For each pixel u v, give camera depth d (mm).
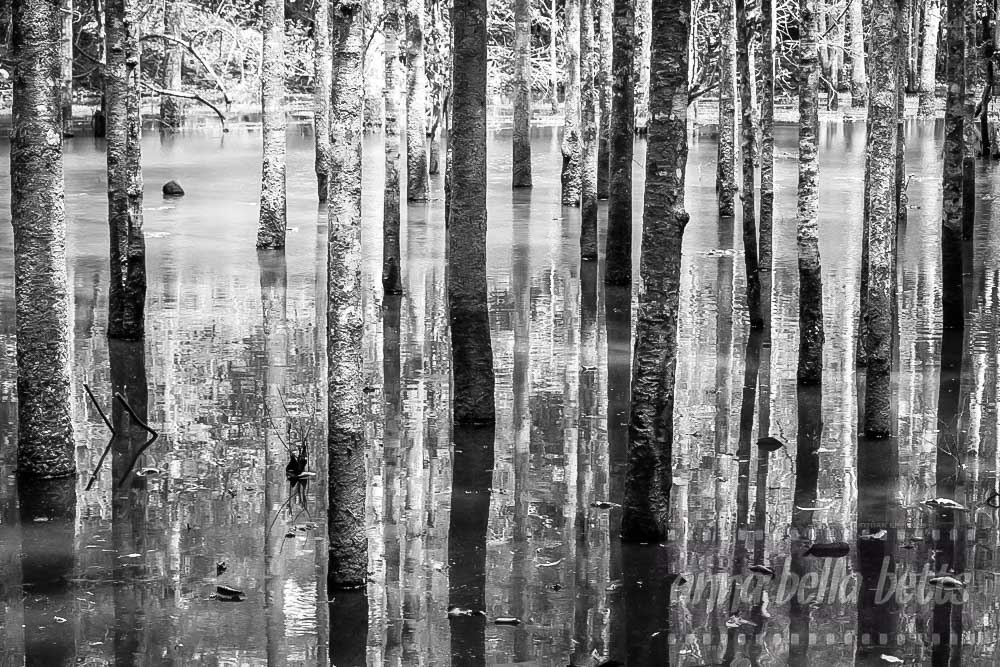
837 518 8484
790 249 20609
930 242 21188
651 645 6562
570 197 27125
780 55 42656
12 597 7156
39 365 9250
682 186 7875
